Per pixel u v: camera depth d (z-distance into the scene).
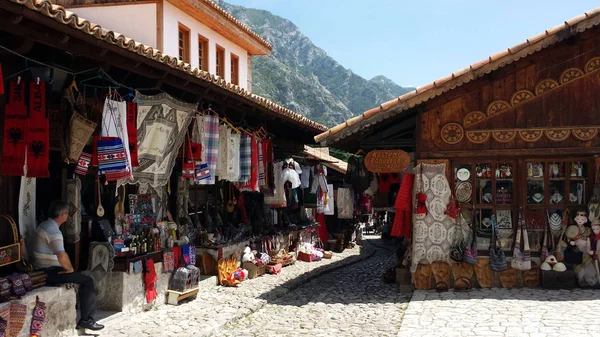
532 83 9.42
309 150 19.77
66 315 6.39
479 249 9.56
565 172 9.43
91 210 7.95
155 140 7.70
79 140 6.31
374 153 9.86
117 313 7.54
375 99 136.88
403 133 10.52
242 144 10.71
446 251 9.55
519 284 9.49
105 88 7.20
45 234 6.36
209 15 14.38
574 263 9.20
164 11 12.77
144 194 8.90
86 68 6.50
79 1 13.16
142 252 8.24
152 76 7.18
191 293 9.16
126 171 6.63
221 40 16.39
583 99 9.32
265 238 13.18
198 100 8.65
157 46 12.64
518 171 9.50
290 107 103.81
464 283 9.47
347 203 16.81
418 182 9.60
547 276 9.18
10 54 5.64
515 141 9.45
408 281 10.20
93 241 7.92
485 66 8.88
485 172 9.62
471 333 6.67
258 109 10.79
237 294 9.77
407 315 7.76
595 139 9.23
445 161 9.62
